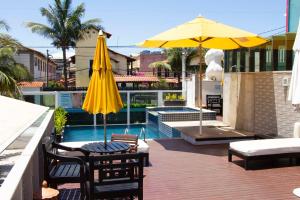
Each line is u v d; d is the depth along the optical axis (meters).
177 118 14.97
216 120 15.20
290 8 11.41
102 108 6.31
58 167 5.49
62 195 5.57
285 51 9.66
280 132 9.91
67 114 18.94
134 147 6.98
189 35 8.88
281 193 5.76
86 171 5.05
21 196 3.01
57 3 36.19
